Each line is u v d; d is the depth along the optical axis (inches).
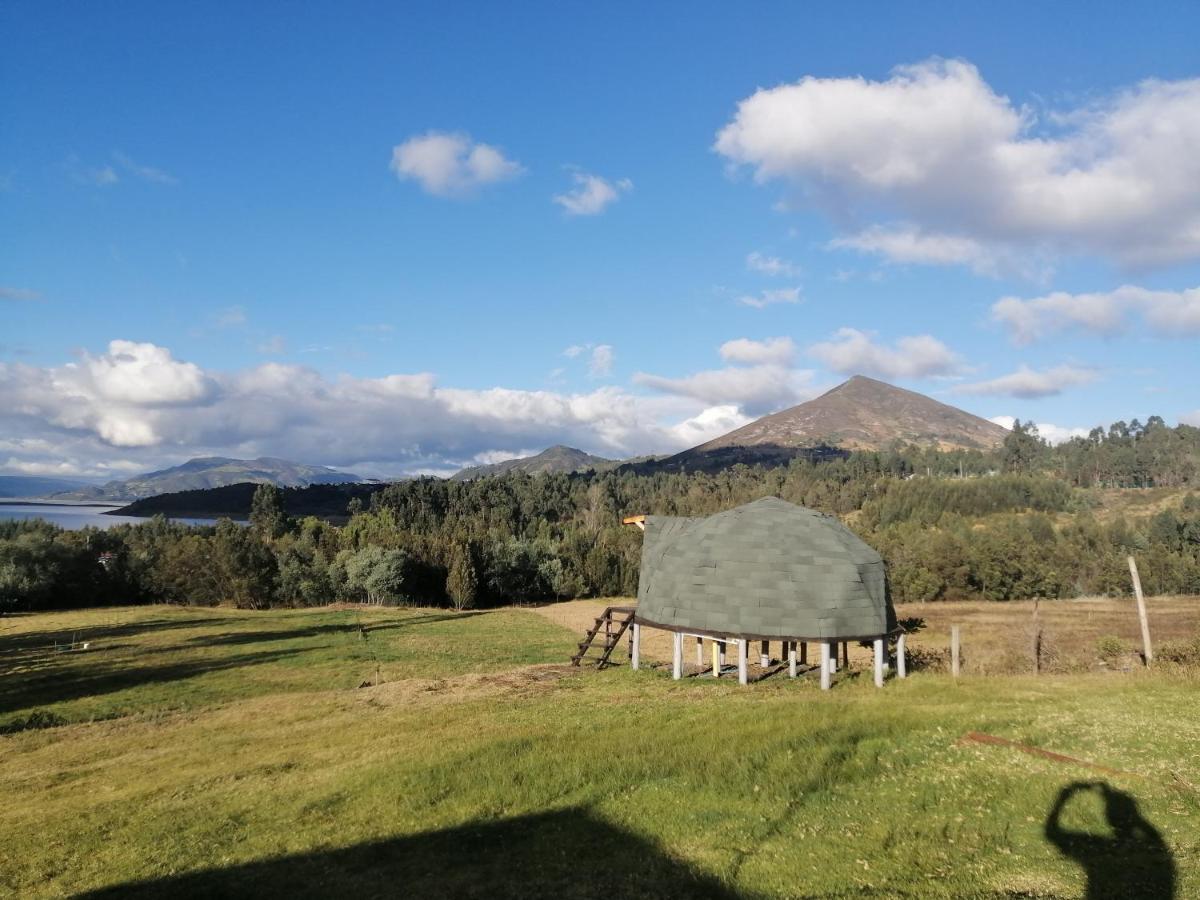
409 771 525.0
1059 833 358.9
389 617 2603.3
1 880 403.2
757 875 324.2
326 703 1010.1
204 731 890.7
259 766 629.6
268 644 1909.4
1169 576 3122.5
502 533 3939.5
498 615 2689.5
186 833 450.0
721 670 1003.3
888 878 315.6
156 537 3796.8
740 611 874.1
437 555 3326.8
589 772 481.1
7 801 620.1
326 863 374.9
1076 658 958.4
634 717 667.4
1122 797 395.9
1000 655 1001.5
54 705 1179.9
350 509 5502.0
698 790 435.8
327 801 485.1
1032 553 3240.7
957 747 497.7
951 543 3245.6
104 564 3208.7
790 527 928.3
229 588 3051.2
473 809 434.9
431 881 342.3
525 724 682.8
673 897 309.7
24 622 2511.1
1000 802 401.1
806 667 1010.7
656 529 1122.0
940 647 1159.0
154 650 1823.3
